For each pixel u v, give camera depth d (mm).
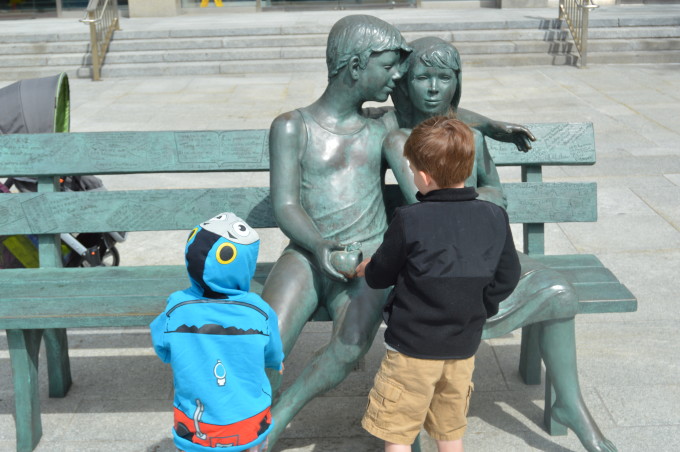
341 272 2979
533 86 12008
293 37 14453
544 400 3697
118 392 3820
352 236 3285
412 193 3199
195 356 2469
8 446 3400
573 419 3109
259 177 7238
